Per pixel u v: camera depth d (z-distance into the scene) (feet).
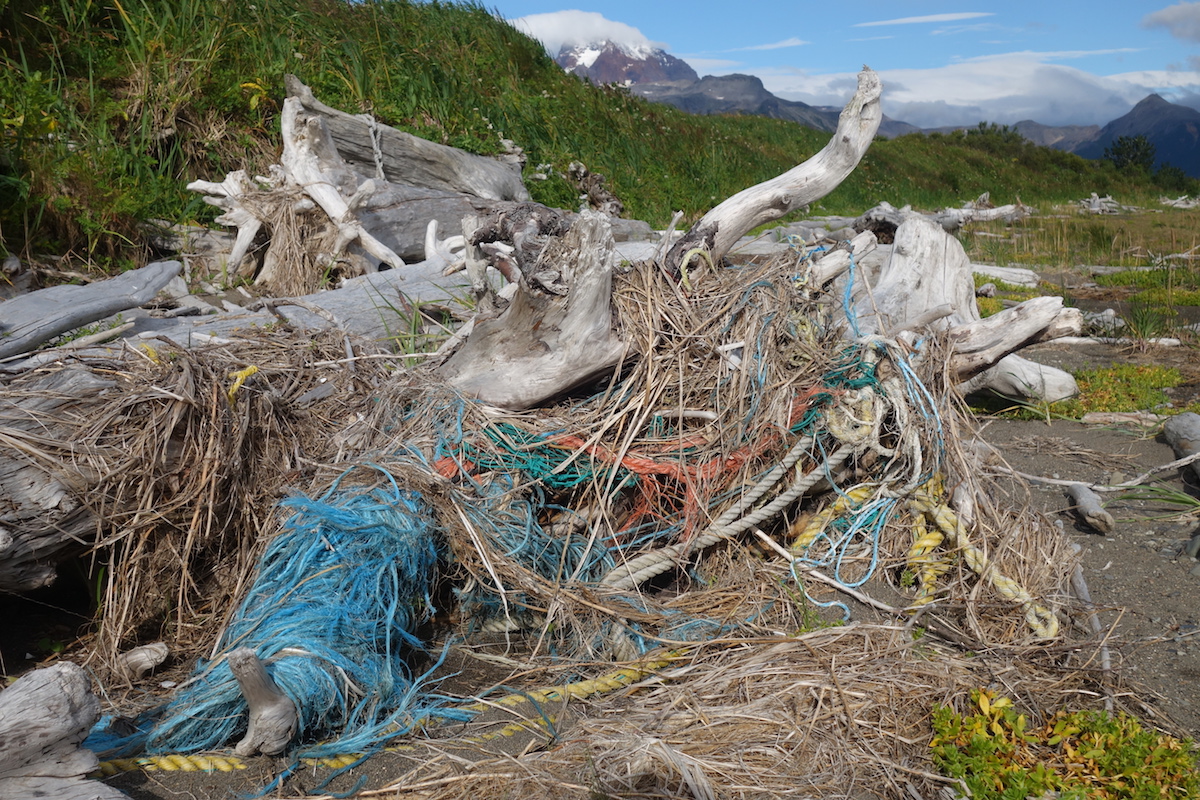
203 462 11.43
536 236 12.76
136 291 16.35
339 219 23.38
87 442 10.84
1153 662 11.12
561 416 12.85
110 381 11.69
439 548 11.65
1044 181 114.01
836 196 71.10
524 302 12.39
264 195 23.48
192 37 29.30
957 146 120.67
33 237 21.66
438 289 20.33
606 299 12.48
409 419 12.84
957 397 14.87
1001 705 9.53
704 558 13.21
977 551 12.47
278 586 10.50
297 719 8.98
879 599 12.31
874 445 13.23
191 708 9.36
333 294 19.53
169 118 26.73
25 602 11.83
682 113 71.97
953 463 13.66
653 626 11.71
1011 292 40.27
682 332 13.17
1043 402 21.72
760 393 13.00
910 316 20.39
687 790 8.46
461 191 31.45
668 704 9.91
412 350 16.71
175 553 11.40
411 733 9.62
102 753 9.10
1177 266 47.65
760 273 14.23
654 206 46.88
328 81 33.06
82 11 28.22
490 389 12.79
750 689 10.12
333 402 13.80
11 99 22.27
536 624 11.97
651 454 12.69
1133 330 31.04
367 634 10.16
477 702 10.19
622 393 12.73
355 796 8.55
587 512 12.73
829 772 8.88
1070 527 15.28
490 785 8.64
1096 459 18.53
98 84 26.91
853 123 15.40
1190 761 8.70
